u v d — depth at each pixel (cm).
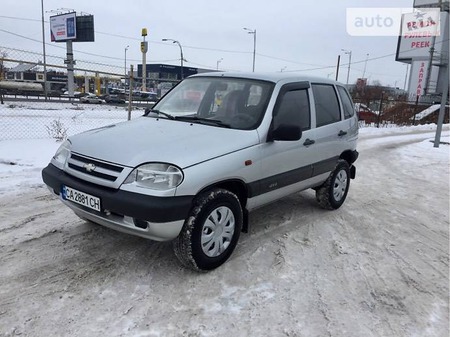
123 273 355
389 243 469
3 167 689
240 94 434
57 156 394
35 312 293
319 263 400
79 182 347
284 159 425
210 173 338
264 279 360
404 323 308
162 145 346
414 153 1255
